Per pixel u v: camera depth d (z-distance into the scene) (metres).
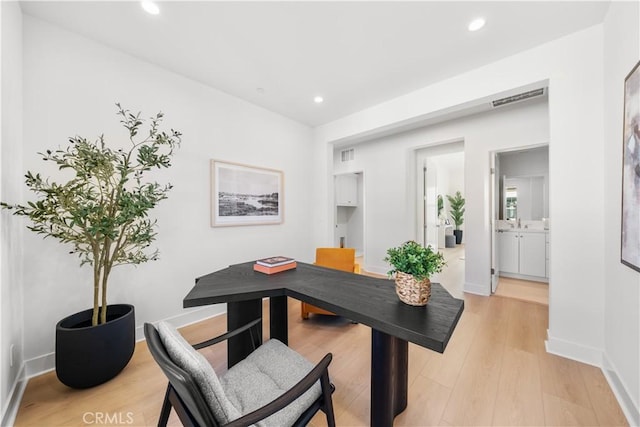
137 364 1.91
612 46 1.65
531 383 1.67
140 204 1.75
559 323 1.99
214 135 2.80
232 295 1.42
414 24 1.84
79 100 1.96
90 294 2.00
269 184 3.38
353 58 2.25
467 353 2.03
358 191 6.77
